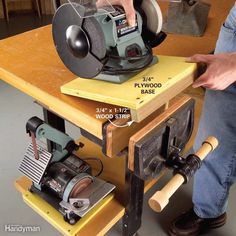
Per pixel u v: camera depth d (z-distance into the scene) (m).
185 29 1.26
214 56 0.86
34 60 1.03
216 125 1.12
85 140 1.35
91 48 0.77
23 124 2.05
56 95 0.85
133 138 0.76
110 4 0.83
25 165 1.10
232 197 1.59
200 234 1.42
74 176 1.03
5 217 1.48
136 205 1.13
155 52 1.11
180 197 1.58
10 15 3.73
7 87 2.43
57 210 1.04
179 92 0.86
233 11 0.95
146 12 0.90
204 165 1.22
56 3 0.82
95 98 0.78
